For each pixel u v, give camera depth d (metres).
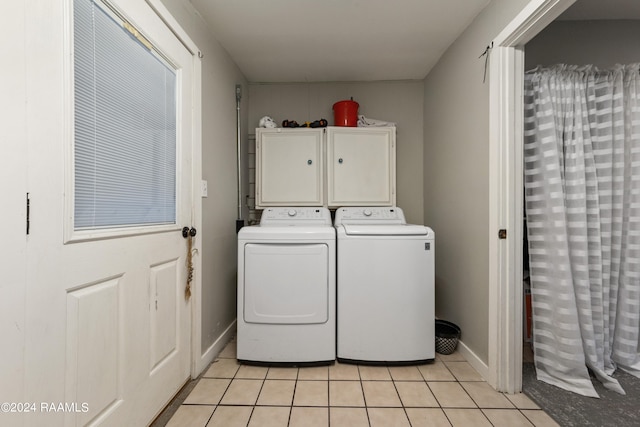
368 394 1.46
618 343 1.66
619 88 1.61
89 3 0.91
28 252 0.73
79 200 0.89
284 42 1.96
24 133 0.72
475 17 1.69
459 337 1.90
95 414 0.94
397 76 2.52
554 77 1.56
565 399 1.42
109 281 1.00
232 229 2.18
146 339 1.19
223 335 1.97
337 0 1.55
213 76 1.84
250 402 1.39
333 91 2.61
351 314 1.73
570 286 1.47
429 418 1.29
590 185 1.59
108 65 0.99
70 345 0.85
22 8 0.71
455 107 1.96
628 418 1.29
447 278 2.10
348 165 2.38
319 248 1.72
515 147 1.45
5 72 0.68
